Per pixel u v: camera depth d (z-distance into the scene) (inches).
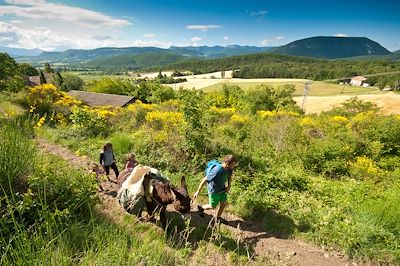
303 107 2069.4
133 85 2546.8
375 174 393.4
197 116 376.8
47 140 465.4
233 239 215.2
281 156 428.5
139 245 153.3
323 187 310.8
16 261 107.9
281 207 260.5
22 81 1133.7
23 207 149.1
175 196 192.9
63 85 2498.8
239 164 351.3
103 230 158.2
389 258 202.5
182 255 174.4
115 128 601.0
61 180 197.3
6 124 209.0
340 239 217.2
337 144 458.9
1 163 177.3
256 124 623.5
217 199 229.0
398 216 228.4
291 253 205.3
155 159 362.0
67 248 133.7
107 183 308.5
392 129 504.1
